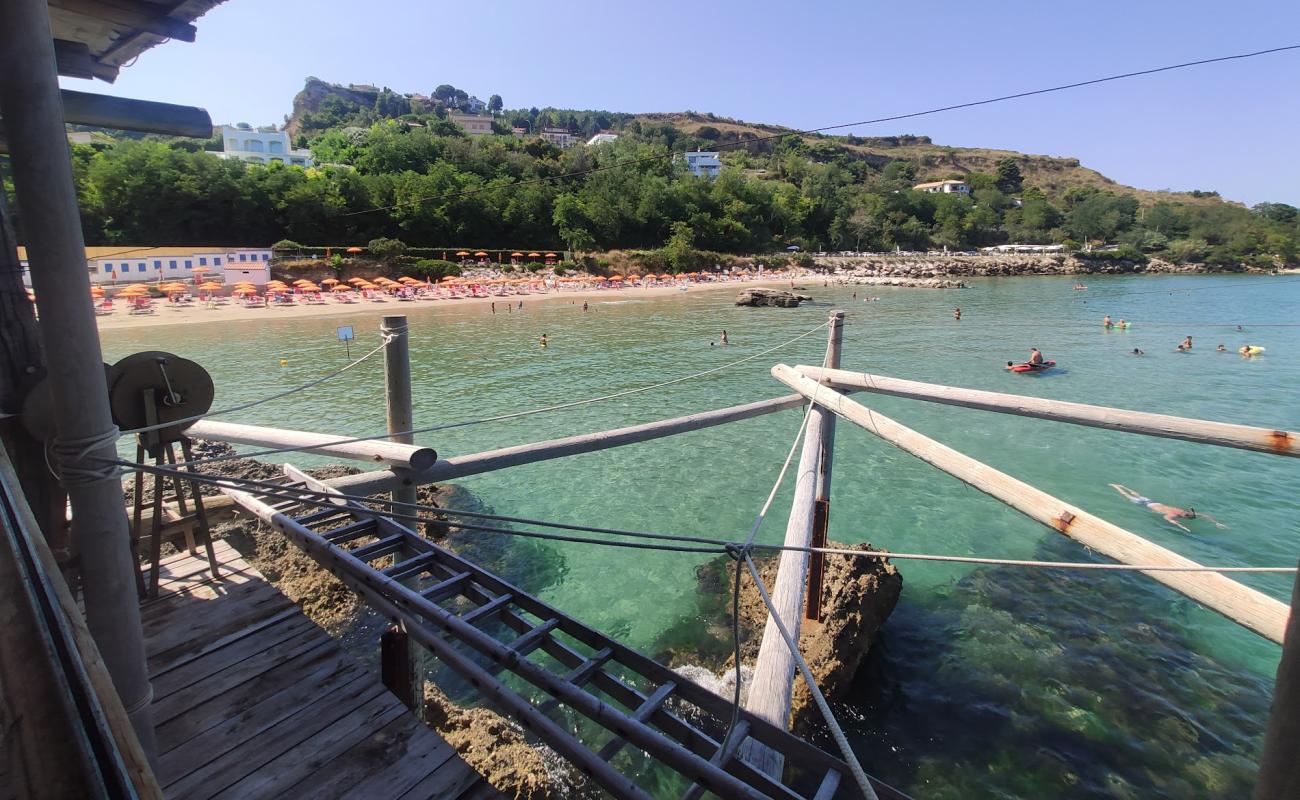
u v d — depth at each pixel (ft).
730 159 476.54
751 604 30.50
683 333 121.80
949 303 170.40
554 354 101.71
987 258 330.95
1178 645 28.55
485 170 276.82
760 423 65.05
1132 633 29.37
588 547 38.22
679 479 50.62
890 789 9.34
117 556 10.48
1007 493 14.52
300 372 85.92
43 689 5.11
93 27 14.40
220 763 11.19
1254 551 39.32
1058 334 114.11
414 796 10.61
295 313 138.10
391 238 224.33
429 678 25.91
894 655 27.50
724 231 302.25
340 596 27.94
